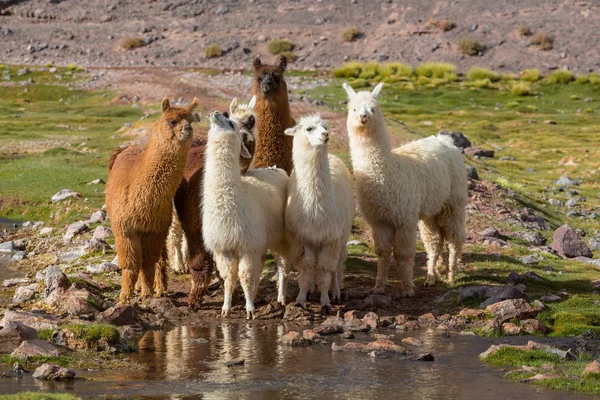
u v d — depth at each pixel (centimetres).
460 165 1565
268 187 1316
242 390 901
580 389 908
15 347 1048
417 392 902
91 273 1565
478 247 1873
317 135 1222
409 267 1445
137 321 1222
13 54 8306
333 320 1257
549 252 1966
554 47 7794
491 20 8319
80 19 8994
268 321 1279
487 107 5959
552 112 5766
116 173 1352
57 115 5034
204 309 1345
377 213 1423
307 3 9044
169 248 1605
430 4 8762
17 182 2627
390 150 1413
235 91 5669
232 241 1230
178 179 1287
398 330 1241
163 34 8619
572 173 3528
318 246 1299
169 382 930
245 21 8788
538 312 1307
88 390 890
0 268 1667
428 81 6850
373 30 8406
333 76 7169
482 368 1012
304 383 934
